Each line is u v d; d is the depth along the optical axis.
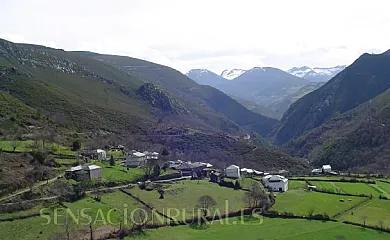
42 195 97.38
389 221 98.31
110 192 109.50
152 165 140.50
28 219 85.25
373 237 88.06
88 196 103.31
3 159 110.56
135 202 102.44
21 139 137.12
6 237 76.19
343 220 98.88
